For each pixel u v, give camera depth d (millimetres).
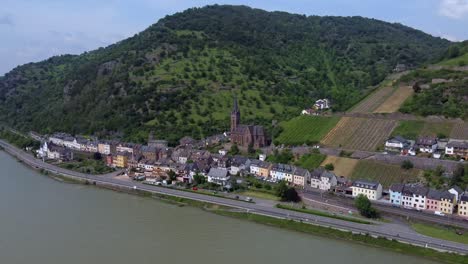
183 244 138875
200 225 158125
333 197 179375
